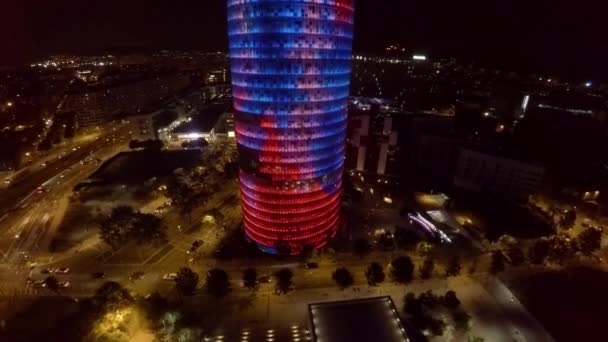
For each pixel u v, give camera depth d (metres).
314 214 147.38
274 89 121.25
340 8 119.06
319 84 123.69
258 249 156.50
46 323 120.88
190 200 187.25
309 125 128.38
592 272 149.00
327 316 105.69
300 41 114.69
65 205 199.38
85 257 155.50
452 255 161.00
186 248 162.12
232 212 192.75
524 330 119.69
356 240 162.00
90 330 112.19
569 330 118.56
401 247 164.12
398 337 99.88
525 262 155.12
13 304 129.50
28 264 150.88
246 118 131.25
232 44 125.56
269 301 131.38
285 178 136.62
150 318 116.25
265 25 112.94
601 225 187.62
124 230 162.50
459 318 116.81
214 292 128.12
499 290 138.50
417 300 122.75
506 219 179.38
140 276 143.88
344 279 134.00
